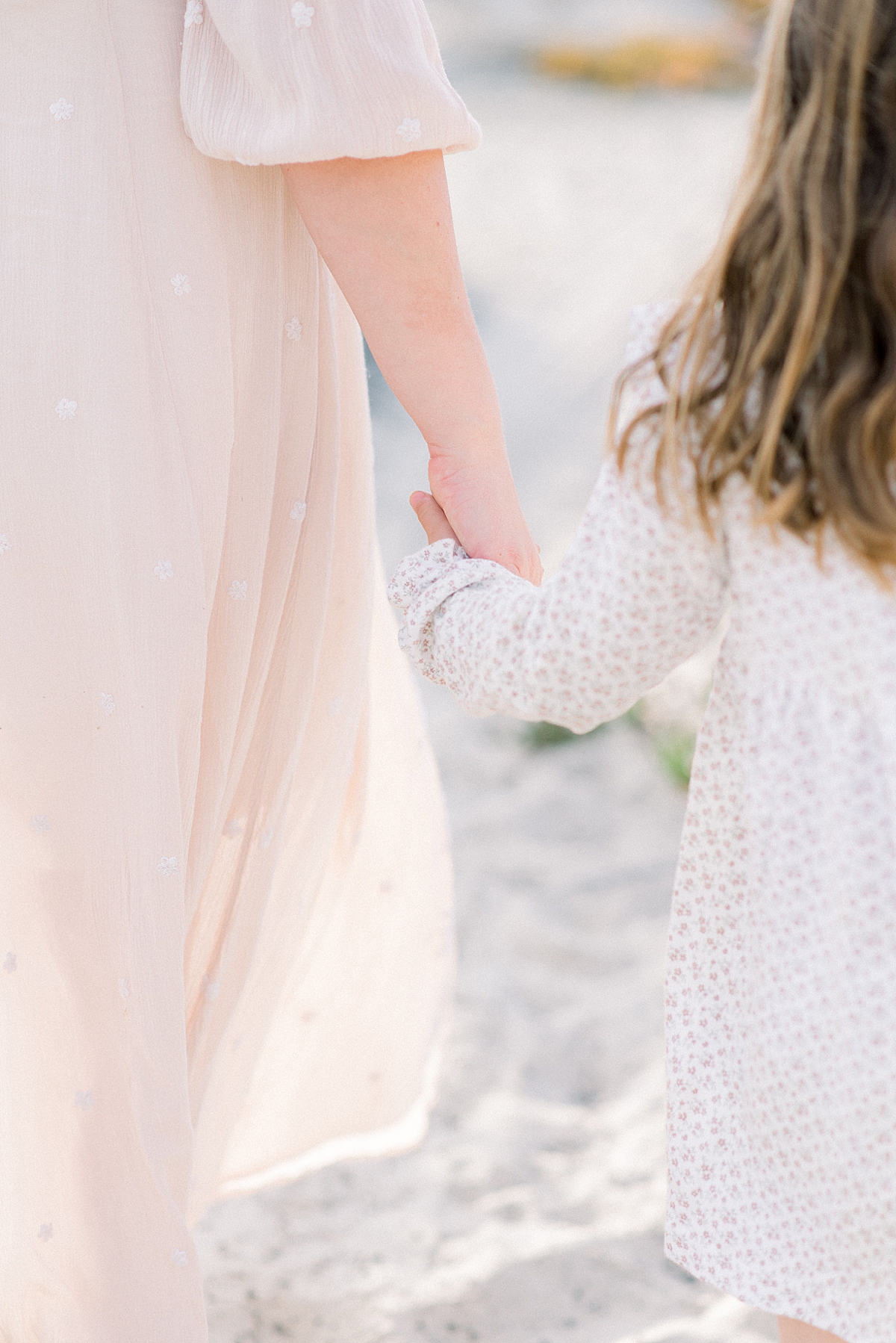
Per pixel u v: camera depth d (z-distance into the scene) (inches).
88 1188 65.1
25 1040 65.0
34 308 60.4
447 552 64.2
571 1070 111.5
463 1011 118.0
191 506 63.0
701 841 55.0
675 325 51.0
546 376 281.4
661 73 524.1
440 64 66.4
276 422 66.6
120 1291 65.0
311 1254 91.4
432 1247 92.4
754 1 548.1
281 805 70.2
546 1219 95.0
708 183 386.3
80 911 63.9
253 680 68.6
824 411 46.5
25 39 59.9
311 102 60.0
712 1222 55.0
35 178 60.3
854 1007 49.6
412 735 84.6
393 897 85.1
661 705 167.9
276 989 75.4
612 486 53.4
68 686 62.6
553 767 160.4
